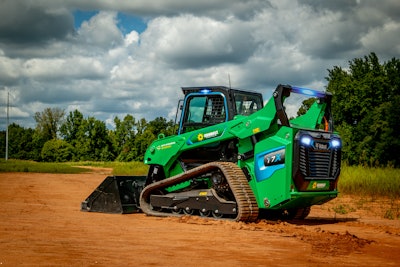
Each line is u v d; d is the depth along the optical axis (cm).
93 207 1212
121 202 1182
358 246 747
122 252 670
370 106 4706
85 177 3284
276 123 994
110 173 4181
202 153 1134
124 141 10000
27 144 11788
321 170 1007
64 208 1295
